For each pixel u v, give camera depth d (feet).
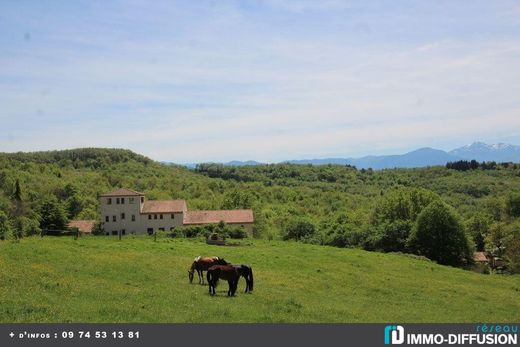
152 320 74.08
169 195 549.13
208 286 111.86
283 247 220.02
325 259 186.09
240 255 177.37
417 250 264.31
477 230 392.88
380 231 283.59
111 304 80.84
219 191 641.40
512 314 116.98
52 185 511.40
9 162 598.75
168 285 107.45
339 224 330.95
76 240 197.16
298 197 638.53
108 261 128.06
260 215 411.95
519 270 261.65
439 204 268.21
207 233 274.98
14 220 287.48
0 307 72.23
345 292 125.49
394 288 140.36
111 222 345.72
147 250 172.14
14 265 103.91
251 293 106.42
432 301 124.57
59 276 100.17
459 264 263.49
